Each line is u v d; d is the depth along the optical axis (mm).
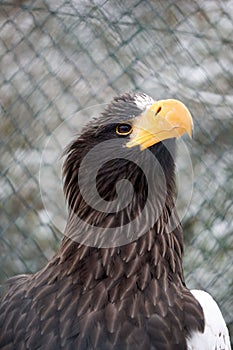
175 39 12062
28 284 8297
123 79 11859
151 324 7832
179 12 12133
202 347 7812
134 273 8125
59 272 8227
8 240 11680
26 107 11812
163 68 11992
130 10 11984
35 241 11680
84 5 11922
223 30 12273
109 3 11969
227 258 11961
